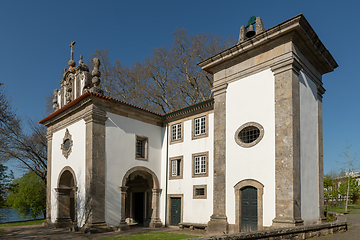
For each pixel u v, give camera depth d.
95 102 17.69
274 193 13.47
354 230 14.08
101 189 17.03
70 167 19.02
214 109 17.33
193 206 18.39
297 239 10.79
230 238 8.52
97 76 18.86
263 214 13.73
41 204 34.16
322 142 16.48
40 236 15.53
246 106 15.57
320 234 12.02
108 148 17.88
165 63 31.42
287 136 13.41
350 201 45.88
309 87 15.80
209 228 16.02
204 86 29.91
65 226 20.09
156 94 31.22
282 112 13.83
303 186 13.71
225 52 16.55
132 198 22.75
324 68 17.61
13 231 18.17
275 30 14.26
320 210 15.14
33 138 30.78
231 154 15.84
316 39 15.08
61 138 20.81
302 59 15.16
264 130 14.48
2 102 17.83
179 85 30.75
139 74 32.31
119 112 18.98
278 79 14.30
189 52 30.52
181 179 19.55
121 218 17.86
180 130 20.58
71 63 22.83
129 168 18.92
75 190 17.98
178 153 20.17
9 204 35.56
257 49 15.43
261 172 14.20
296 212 12.72
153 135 21.11
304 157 14.18
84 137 17.92
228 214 15.38
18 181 35.12
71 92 21.64
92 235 15.45
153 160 20.75
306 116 14.97
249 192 14.76
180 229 18.36
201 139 18.81
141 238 14.22
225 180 15.88
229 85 16.72
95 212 16.52
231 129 16.11
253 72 15.56
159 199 20.58
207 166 18.12
